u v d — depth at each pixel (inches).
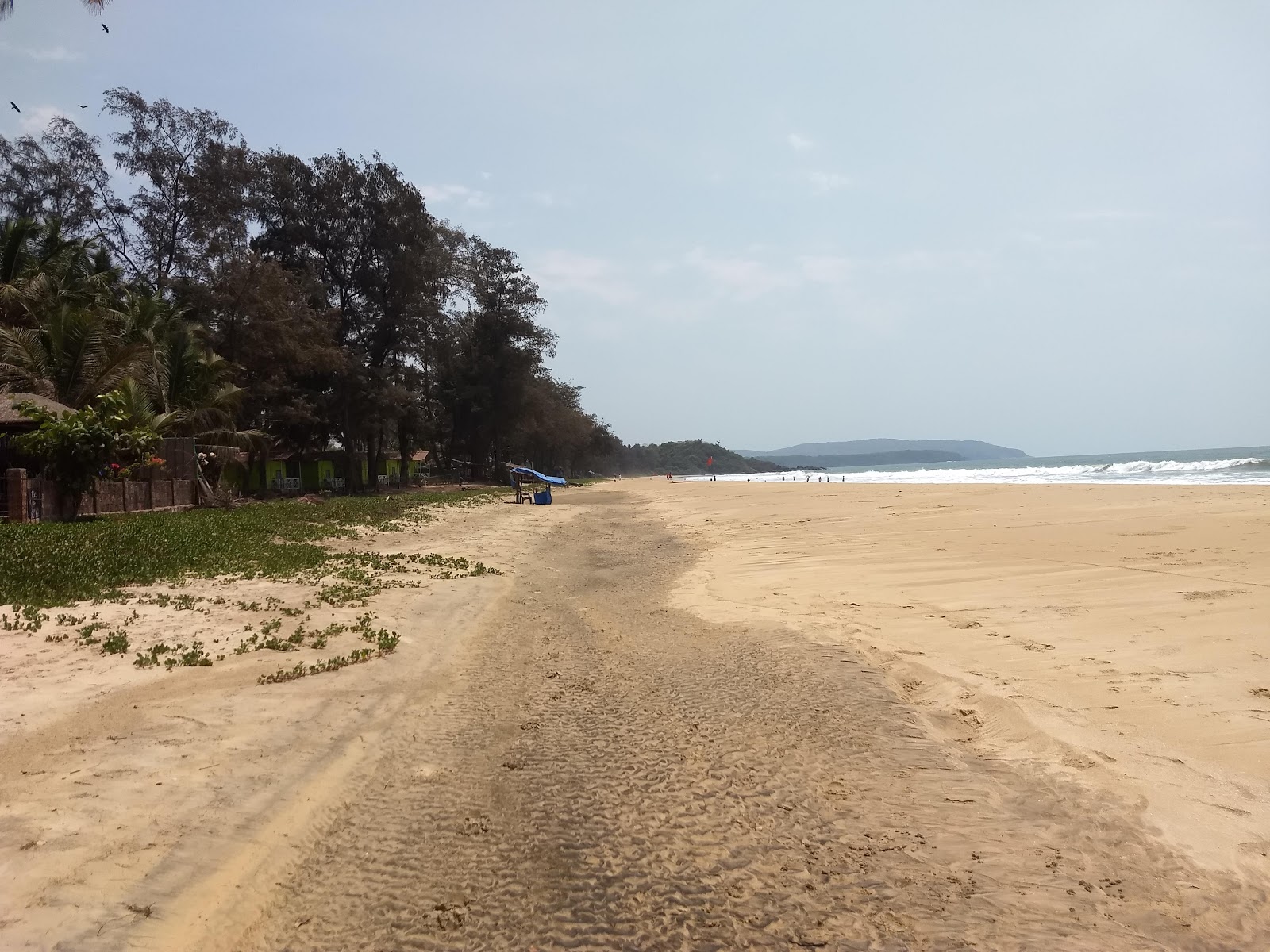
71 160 1524.4
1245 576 410.0
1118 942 125.8
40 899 135.7
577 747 215.3
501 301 2618.1
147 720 223.3
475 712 247.4
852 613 376.2
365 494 1793.8
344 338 1932.8
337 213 1904.5
